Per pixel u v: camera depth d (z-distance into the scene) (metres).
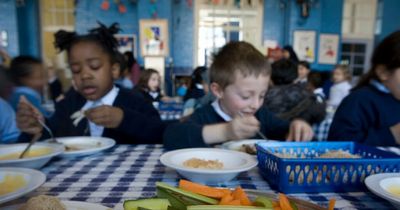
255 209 0.35
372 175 0.53
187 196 0.38
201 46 5.20
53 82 3.61
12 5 4.71
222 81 1.03
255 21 5.29
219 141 0.80
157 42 4.85
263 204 0.36
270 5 5.25
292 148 0.70
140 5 4.78
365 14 5.50
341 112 1.18
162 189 0.39
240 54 1.00
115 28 1.29
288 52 3.87
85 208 0.40
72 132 1.19
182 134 0.84
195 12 5.09
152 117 1.19
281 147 0.70
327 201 0.49
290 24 5.13
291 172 0.52
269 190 0.54
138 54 5.04
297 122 0.93
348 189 0.54
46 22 5.10
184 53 5.14
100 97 1.21
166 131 0.92
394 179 0.51
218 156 0.70
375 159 0.55
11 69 1.70
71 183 0.57
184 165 0.62
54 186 0.56
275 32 5.31
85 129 1.18
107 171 0.65
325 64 5.32
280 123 1.10
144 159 0.76
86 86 1.17
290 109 1.72
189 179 0.58
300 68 3.63
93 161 0.74
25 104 1.05
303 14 5.05
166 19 4.82
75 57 1.14
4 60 2.06
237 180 0.60
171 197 0.37
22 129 1.02
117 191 0.53
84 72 1.15
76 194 0.51
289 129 0.97
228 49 1.06
